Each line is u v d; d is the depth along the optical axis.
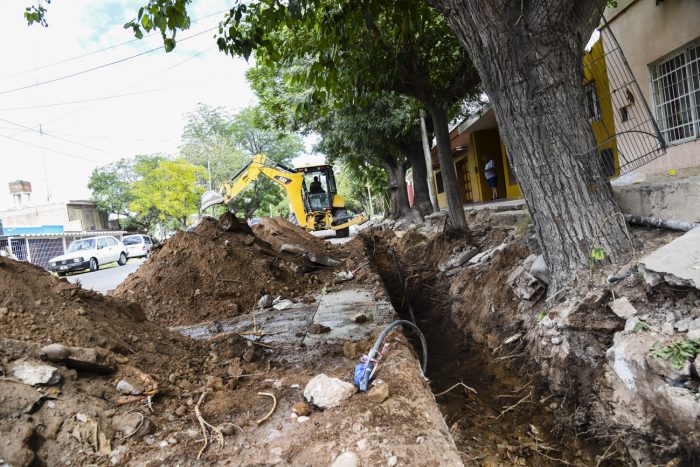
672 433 3.00
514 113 4.62
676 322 3.38
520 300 5.54
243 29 6.45
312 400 3.05
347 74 8.06
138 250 27.55
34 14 6.08
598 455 3.50
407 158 20.52
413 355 3.89
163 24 4.96
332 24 6.22
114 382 3.10
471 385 5.07
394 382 3.25
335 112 15.44
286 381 3.55
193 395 3.32
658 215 4.75
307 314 6.02
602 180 4.62
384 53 8.02
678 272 3.52
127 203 43.03
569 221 4.59
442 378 5.40
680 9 6.67
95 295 3.99
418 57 9.01
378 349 3.72
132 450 2.62
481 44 4.57
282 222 15.05
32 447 2.39
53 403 2.63
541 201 4.71
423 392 3.20
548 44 4.41
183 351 4.03
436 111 9.59
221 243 8.27
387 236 17.98
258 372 3.87
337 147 19.11
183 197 40.56
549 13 4.27
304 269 9.12
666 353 3.09
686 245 3.81
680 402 2.92
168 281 6.95
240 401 3.25
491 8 4.35
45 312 3.31
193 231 8.77
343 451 2.51
